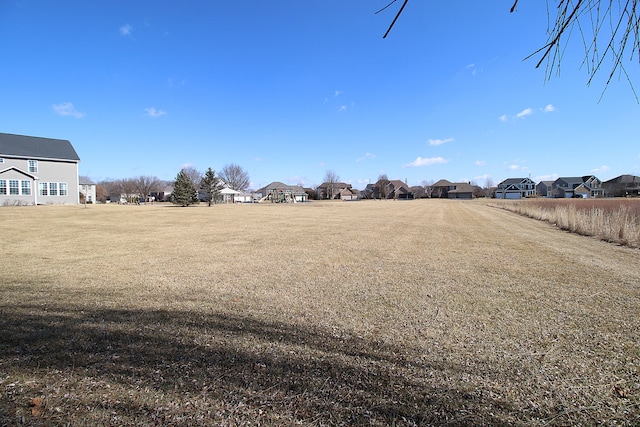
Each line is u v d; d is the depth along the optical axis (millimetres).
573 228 14695
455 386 2670
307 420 2225
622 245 10672
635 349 3357
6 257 8508
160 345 3299
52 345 3256
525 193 88125
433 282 6086
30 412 2232
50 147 36375
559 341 3551
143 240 11812
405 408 2375
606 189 76812
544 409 2391
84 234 13469
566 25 1689
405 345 3422
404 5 1714
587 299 5070
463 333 3756
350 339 3553
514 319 4207
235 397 2451
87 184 55188
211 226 17188
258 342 3416
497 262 7961
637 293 5383
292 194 78250
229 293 5320
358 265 7602
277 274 6691
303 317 4223
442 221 20828
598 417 2311
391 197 100438
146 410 2283
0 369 2779
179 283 5930
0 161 32125
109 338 3449
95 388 2527
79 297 5000
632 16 1543
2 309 4371
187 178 45938
